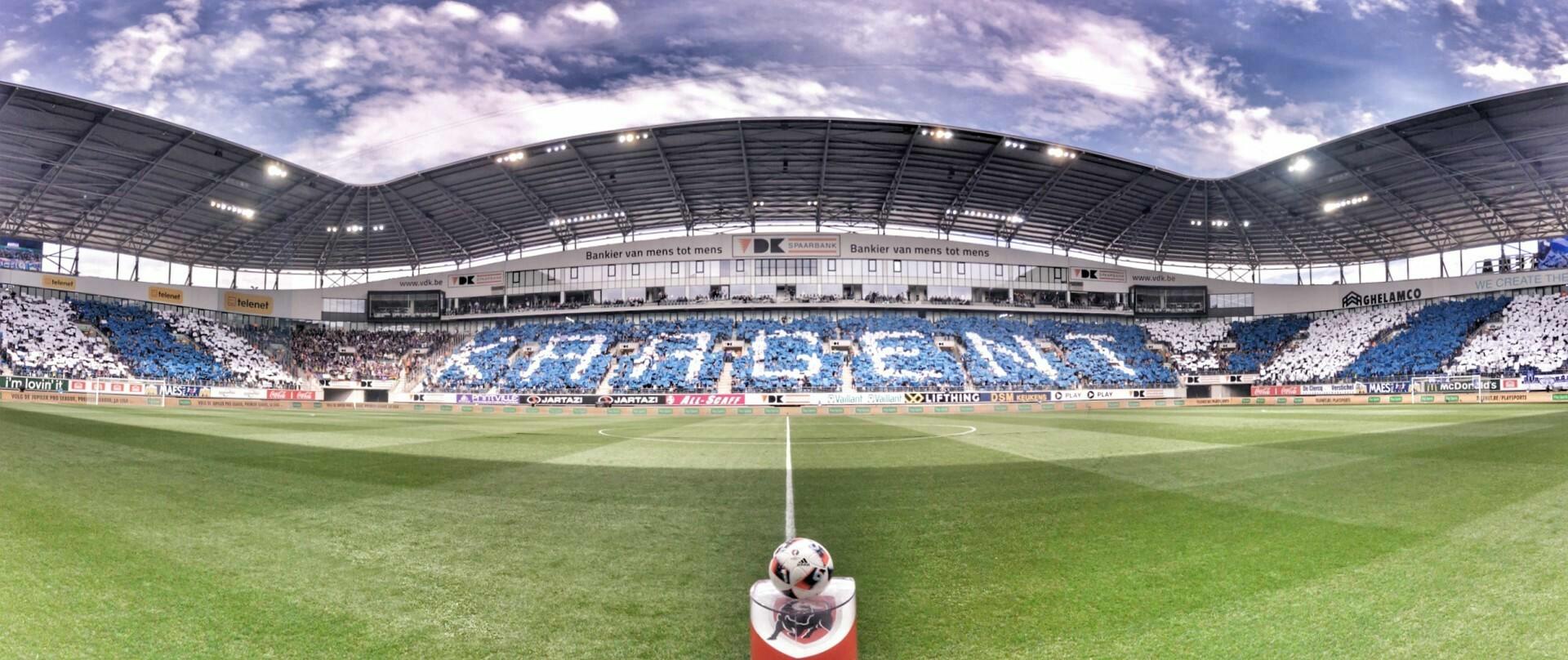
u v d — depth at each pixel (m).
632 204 51.59
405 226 53.12
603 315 58.59
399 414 37.97
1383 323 54.72
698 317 57.00
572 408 47.94
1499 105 33.28
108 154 37.72
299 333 57.94
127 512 7.93
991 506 8.68
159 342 50.75
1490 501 8.52
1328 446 15.19
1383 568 5.80
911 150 42.84
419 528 7.45
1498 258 53.44
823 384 49.72
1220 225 53.62
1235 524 7.45
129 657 4.14
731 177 46.91
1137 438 18.22
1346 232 54.12
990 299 57.66
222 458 12.95
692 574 5.77
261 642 4.36
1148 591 5.28
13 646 4.25
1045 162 44.31
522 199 49.12
